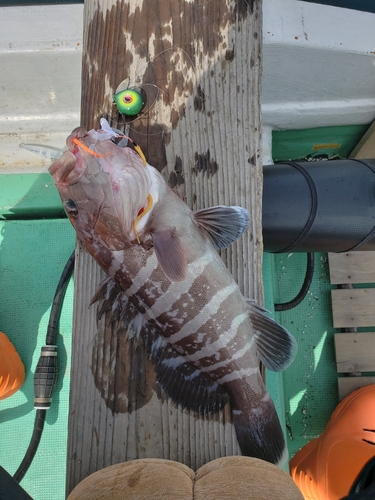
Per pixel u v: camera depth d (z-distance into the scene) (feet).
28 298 2.27
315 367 2.43
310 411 2.39
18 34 1.68
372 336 2.39
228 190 1.34
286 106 2.03
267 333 1.30
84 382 1.29
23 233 2.31
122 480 1.09
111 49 1.39
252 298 1.31
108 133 1.20
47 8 1.69
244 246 1.32
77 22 1.68
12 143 2.24
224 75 1.36
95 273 1.34
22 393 2.22
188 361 1.28
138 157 1.20
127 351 1.29
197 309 1.21
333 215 1.49
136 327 1.29
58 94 2.03
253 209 1.33
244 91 1.35
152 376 1.28
